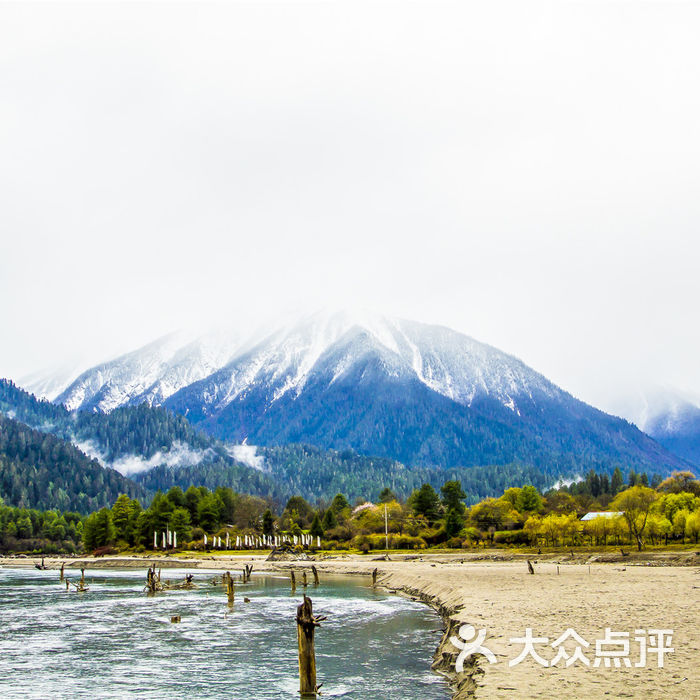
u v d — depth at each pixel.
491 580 79.62
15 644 47.47
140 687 34.97
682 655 32.09
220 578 115.00
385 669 37.56
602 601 54.06
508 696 25.86
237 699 32.31
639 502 138.25
